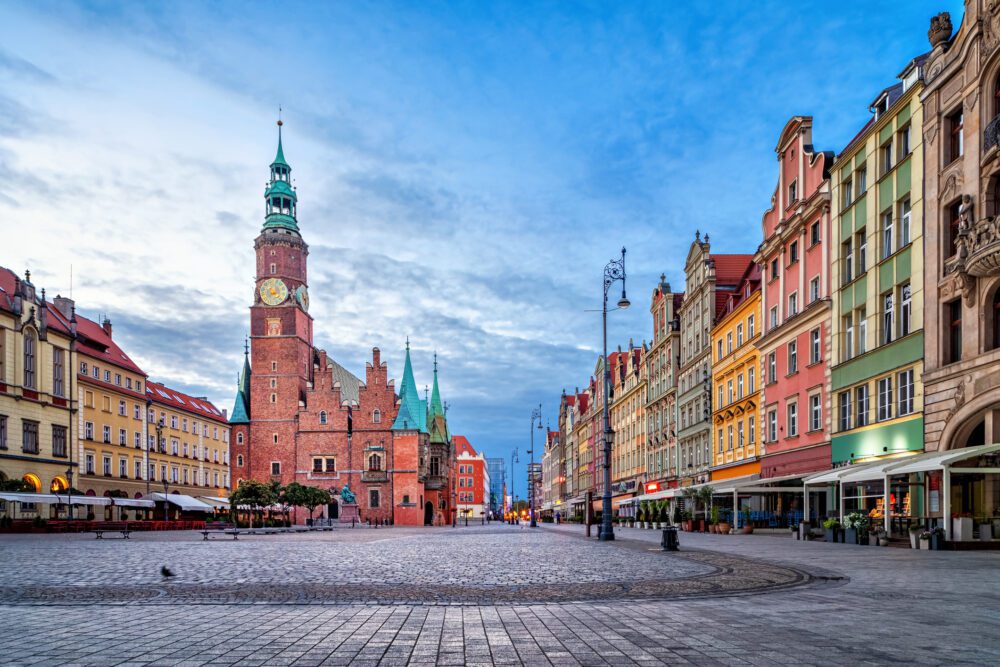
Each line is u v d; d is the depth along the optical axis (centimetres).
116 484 7350
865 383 3162
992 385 2309
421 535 4609
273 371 10256
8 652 752
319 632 862
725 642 794
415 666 693
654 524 5538
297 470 10031
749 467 4603
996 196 2392
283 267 10444
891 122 2994
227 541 3597
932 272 2664
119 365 7656
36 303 6069
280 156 10781
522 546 2898
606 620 941
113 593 1249
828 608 1027
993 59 2383
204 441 9700
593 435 10206
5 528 4909
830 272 3506
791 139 4053
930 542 2270
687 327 6150
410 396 10912
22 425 5806
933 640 794
